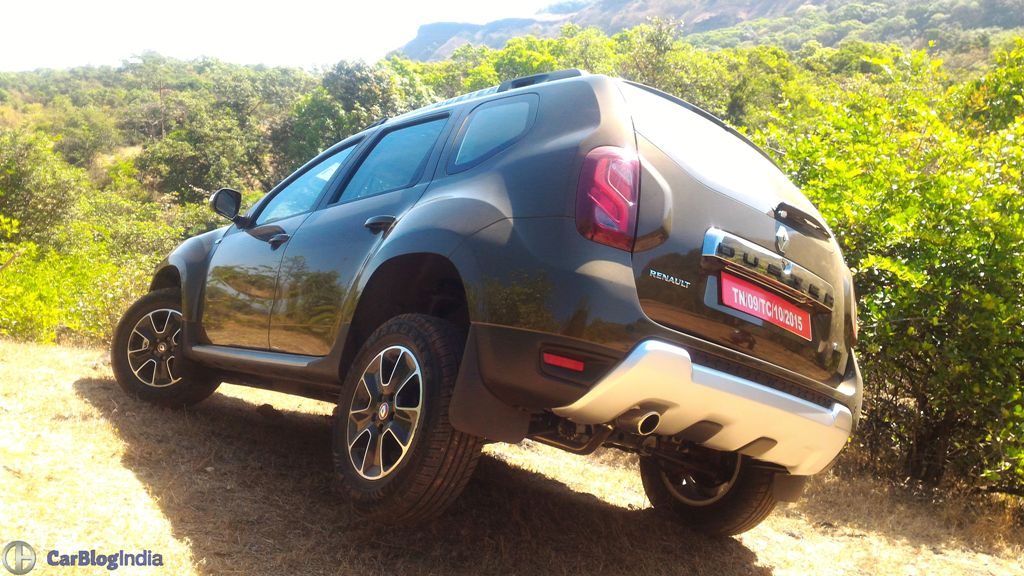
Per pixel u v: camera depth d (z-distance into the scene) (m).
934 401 5.11
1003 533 4.23
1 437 3.14
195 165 97.56
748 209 2.73
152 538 2.47
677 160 2.63
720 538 3.50
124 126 141.50
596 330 2.26
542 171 2.53
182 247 4.60
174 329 4.43
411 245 2.72
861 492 4.77
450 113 3.29
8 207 23.17
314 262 3.33
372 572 2.50
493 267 2.44
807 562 3.44
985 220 5.04
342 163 3.75
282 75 167.75
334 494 3.15
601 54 88.75
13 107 177.00
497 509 3.25
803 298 2.79
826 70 99.25
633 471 4.72
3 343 6.15
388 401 2.67
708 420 2.53
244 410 4.73
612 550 3.07
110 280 9.03
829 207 5.54
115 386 4.62
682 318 2.45
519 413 2.47
